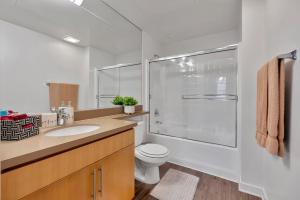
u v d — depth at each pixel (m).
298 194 0.86
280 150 0.98
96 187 0.99
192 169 2.15
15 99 1.14
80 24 1.62
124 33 2.19
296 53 0.88
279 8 1.15
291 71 0.96
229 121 2.38
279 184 1.15
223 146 2.01
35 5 1.26
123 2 1.80
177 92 2.92
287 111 1.01
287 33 1.01
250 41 1.63
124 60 2.22
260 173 1.58
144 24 2.36
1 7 1.07
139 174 1.92
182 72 2.87
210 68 2.58
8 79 1.11
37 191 0.68
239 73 1.75
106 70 1.94
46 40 1.33
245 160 1.66
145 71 2.64
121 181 1.24
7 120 0.81
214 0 1.78
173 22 2.29
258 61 1.58
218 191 1.65
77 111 1.55
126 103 2.04
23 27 1.18
